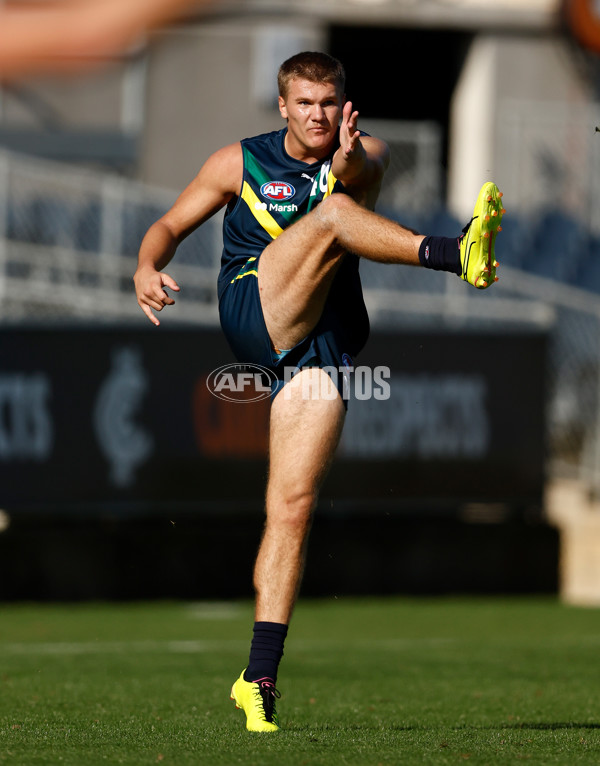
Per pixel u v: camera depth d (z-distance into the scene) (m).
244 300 12.93
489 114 59.41
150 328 38.41
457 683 19.86
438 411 39.62
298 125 12.97
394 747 11.07
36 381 37.88
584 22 59.41
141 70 58.03
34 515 40.69
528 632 30.39
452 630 30.88
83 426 38.00
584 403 45.41
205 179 13.59
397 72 67.62
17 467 37.72
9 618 33.47
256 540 40.34
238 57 58.62
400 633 30.09
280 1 58.66
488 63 59.56
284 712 15.88
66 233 45.41
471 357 39.81
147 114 58.16
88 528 40.88
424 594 40.91
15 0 57.12
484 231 11.38
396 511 41.09
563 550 41.56
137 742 11.42
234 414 38.59
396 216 47.81
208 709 15.90
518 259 51.72
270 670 12.59
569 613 35.44
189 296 44.81
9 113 57.03
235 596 40.19
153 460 38.25
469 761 10.26
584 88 59.97
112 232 45.34
